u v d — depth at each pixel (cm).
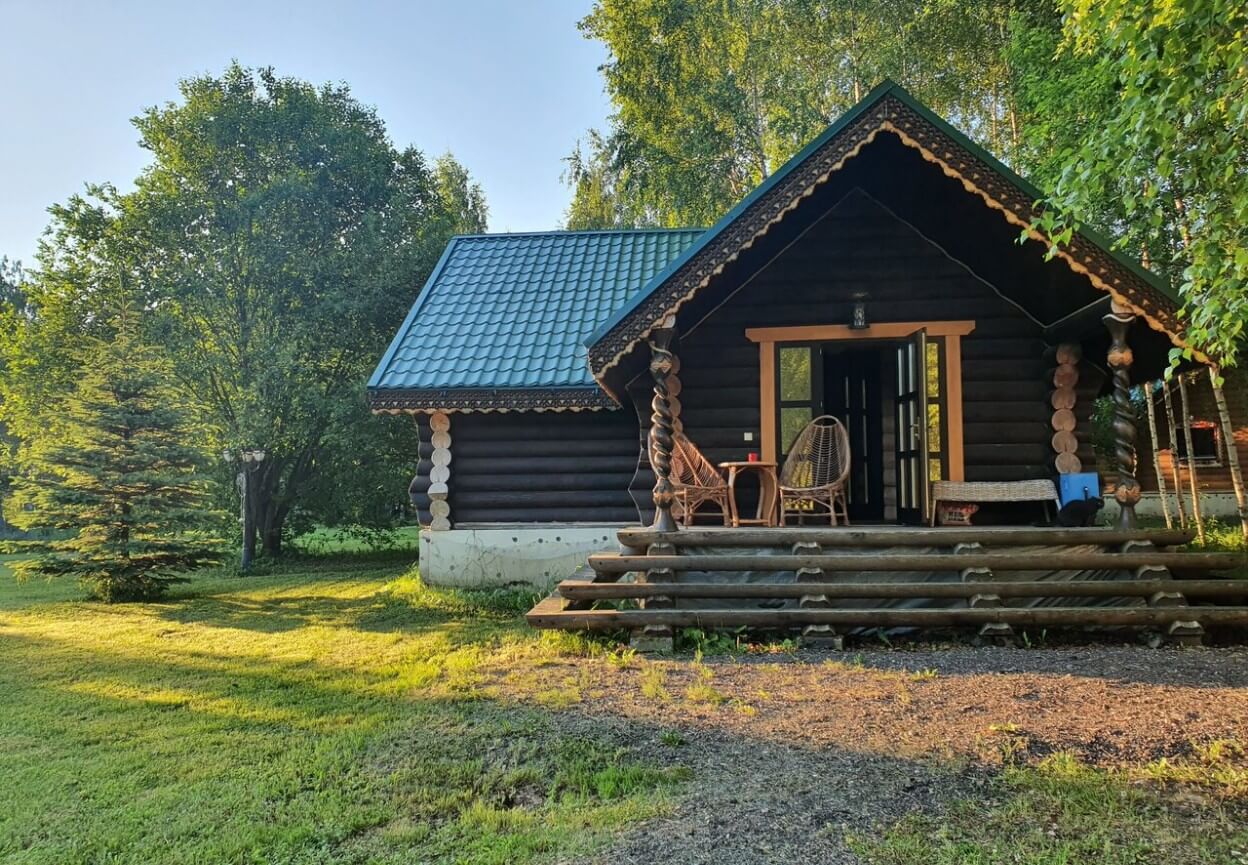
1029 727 443
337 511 1881
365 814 373
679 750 436
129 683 648
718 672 593
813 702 507
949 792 369
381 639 795
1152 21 482
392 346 1115
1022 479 914
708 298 943
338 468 1856
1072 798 357
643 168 2088
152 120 1828
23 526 1259
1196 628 645
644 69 1994
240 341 1811
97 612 1078
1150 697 491
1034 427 918
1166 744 414
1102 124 620
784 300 960
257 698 586
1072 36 790
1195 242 488
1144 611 651
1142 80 487
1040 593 675
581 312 1167
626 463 1076
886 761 406
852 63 1905
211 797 399
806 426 916
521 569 1070
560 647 687
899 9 1756
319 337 1808
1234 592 661
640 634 679
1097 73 869
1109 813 343
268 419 1688
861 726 457
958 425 919
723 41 1956
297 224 1817
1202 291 500
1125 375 723
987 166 730
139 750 475
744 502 964
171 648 796
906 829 334
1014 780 376
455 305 1204
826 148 749
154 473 1233
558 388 1016
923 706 489
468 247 1373
